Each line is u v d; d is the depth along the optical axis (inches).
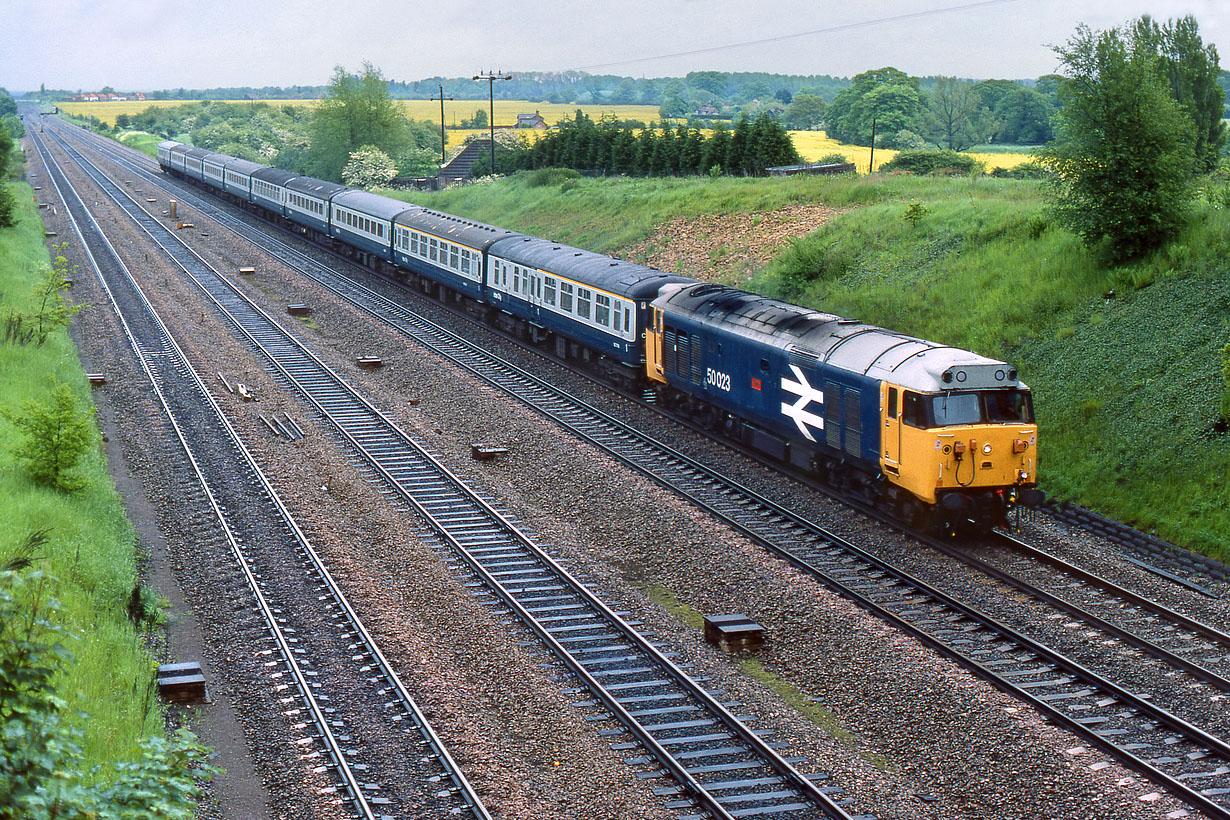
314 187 3565.5
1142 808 713.6
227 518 1307.8
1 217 3225.9
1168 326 1482.5
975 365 1193.4
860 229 2331.4
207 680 924.0
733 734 827.4
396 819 714.2
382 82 6176.2
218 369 2031.3
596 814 716.7
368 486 1427.2
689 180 3639.3
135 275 2923.2
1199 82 2623.0
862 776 763.4
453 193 4552.2
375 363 2092.8
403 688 887.7
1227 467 1242.6
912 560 1177.4
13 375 1733.5
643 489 1409.9
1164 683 902.4
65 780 464.8
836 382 1321.4
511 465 1531.7
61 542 1082.7
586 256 2076.8
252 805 736.3
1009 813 717.9
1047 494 1365.7
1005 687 889.5
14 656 477.4
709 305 1644.9
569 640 992.9
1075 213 1692.9
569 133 4719.5
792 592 1087.6
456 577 1143.0
